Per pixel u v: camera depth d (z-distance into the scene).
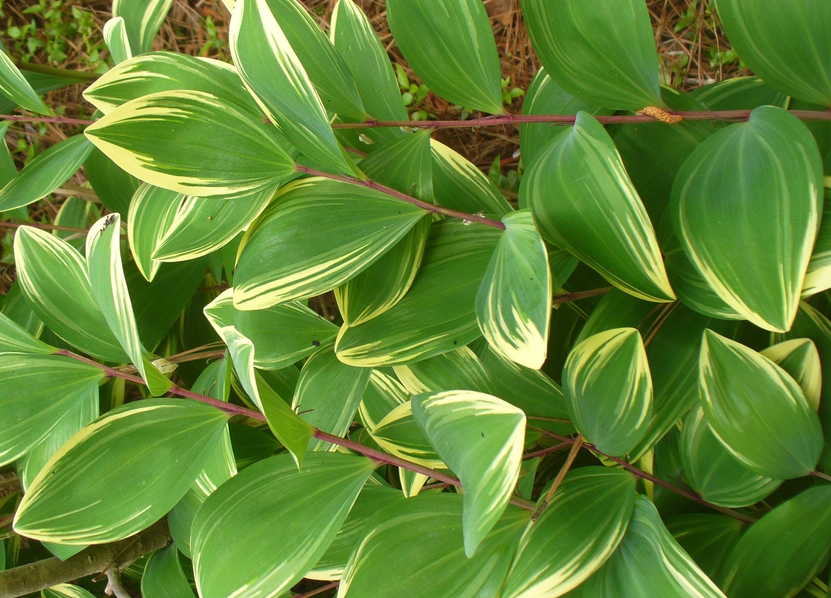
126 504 0.47
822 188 0.42
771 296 0.43
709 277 0.44
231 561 0.47
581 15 0.47
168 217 0.53
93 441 0.47
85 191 0.80
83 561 0.61
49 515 0.46
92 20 1.02
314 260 0.48
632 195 0.44
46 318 0.55
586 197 0.45
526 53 0.87
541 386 0.54
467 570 0.46
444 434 0.44
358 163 0.51
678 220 0.45
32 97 0.56
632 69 0.48
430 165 0.50
